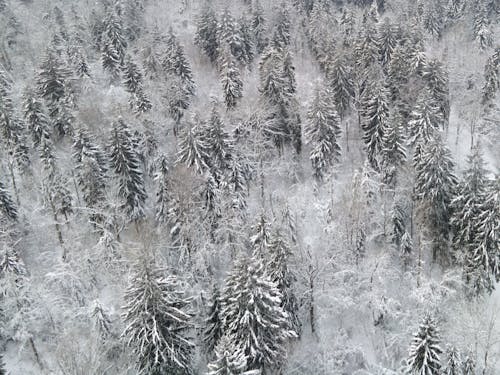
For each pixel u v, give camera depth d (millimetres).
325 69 73375
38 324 42531
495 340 41250
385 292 46312
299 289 44125
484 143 69125
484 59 79750
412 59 66938
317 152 56750
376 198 52406
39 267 47969
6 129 54125
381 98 57031
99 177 49844
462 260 45531
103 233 48750
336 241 47875
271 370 37781
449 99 69500
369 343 44938
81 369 34312
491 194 42406
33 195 55250
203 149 51750
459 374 34531
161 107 65250
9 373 40594
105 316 39281
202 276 45812
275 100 61281
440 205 46156
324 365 41750
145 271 33125
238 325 33219
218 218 48188
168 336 33938
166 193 48562
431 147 45625
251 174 57562
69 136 57562
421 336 33844
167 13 105812
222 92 69688
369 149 57781
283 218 47812
